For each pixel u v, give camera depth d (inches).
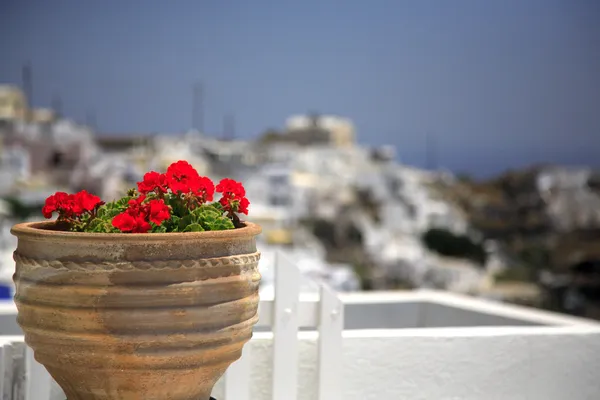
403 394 119.9
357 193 2888.8
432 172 3614.7
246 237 82.5
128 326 75.5
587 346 128.6
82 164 2583.7
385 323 160.7
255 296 85.0
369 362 118.5
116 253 75.4
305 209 2637.8
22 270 79.3
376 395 118.8
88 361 77.1
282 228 1488.7
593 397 129.1
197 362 79.6
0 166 2413.9
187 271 76.9
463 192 3073.3
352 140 4431.6
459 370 122.2
